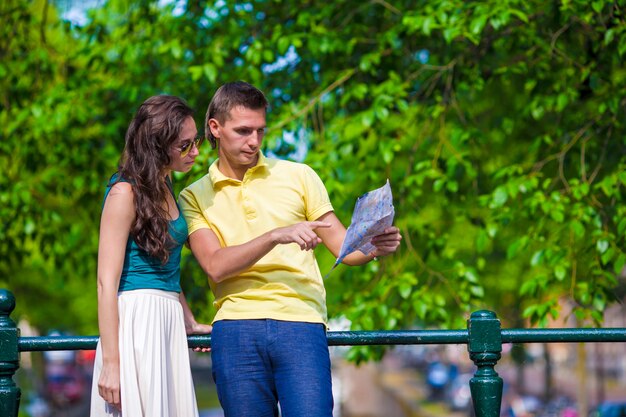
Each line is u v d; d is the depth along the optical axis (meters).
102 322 2.93
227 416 3.10
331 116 8.01
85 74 8.56
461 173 7.43
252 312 3.08
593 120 7.46
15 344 3.31
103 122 8.45
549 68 7.60
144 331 2.99
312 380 3.00
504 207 7.04
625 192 6.91
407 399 36.72
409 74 7.83
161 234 3.01
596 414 17.45
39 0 11.06
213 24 7.96
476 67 7.49
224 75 7.75
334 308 7.49
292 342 3.04
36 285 18.89
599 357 25.61
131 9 8.73
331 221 3.25
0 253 9.08
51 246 9.10
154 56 8.25
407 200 7.87
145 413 2.95
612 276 6.52
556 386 40.72
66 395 38.22
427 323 7.91
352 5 7.95
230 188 3.24
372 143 8.30
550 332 3.27
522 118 8.46
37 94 8.88
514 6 6.80
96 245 9.45
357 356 7.19
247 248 2.97
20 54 9.06
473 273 7.06
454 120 8.45
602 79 7.12
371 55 7.20
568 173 8.46
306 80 7.94
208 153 6.55
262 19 8.16
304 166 3.30
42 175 8.84
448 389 37.53
